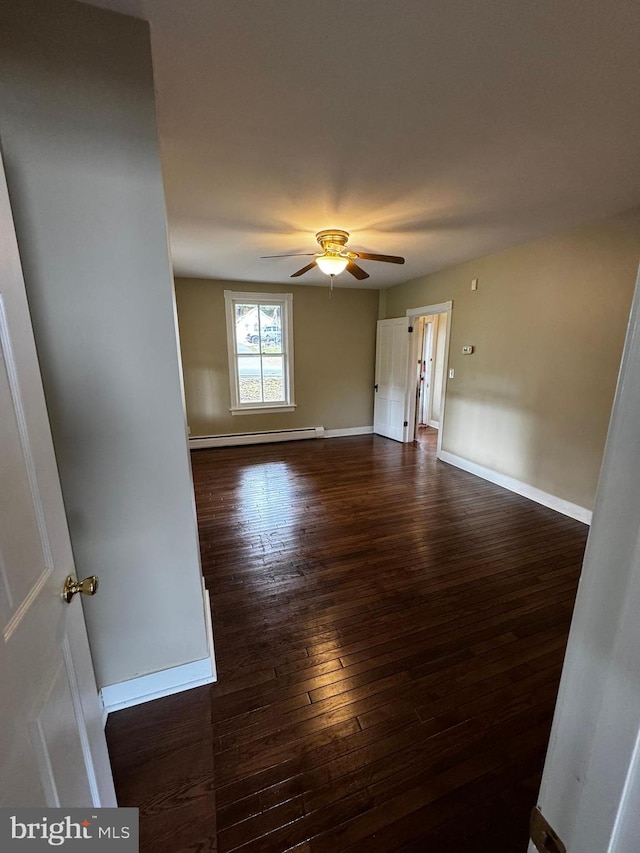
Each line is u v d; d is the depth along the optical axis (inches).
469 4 43.8
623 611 13.7
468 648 71.9
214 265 170.9
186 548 59.6
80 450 51.5
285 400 233.3
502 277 148.3
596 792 15.1
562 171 83.5
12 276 29.4
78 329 48.5
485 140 72.1
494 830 45.1
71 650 34.5
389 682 64.6
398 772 51.0
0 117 41.8
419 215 108.7
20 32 41.0
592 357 118.3
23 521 28.2
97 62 43.6
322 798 48.2
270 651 71.3
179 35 47.3
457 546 109.1
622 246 107.8
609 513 14.1
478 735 55.8
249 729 56.8
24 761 24.6
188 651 62.9
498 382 154.4
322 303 228.8
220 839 44.4
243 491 152.9
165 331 51.9
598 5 43.8
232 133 69.5
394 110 63.4
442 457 192.9
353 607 83.4
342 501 142.3
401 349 220.1
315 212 106.4
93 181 45.7
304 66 53.4
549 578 93.7
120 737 55.7
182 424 55.5
